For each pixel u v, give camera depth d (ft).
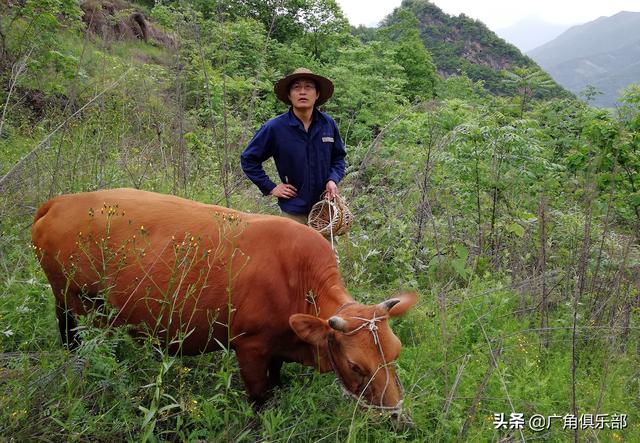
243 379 12.21
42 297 13.94
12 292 14.15
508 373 14.35
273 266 11.77
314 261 11.97
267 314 11.70
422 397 12.52
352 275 18.04
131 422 10.47
